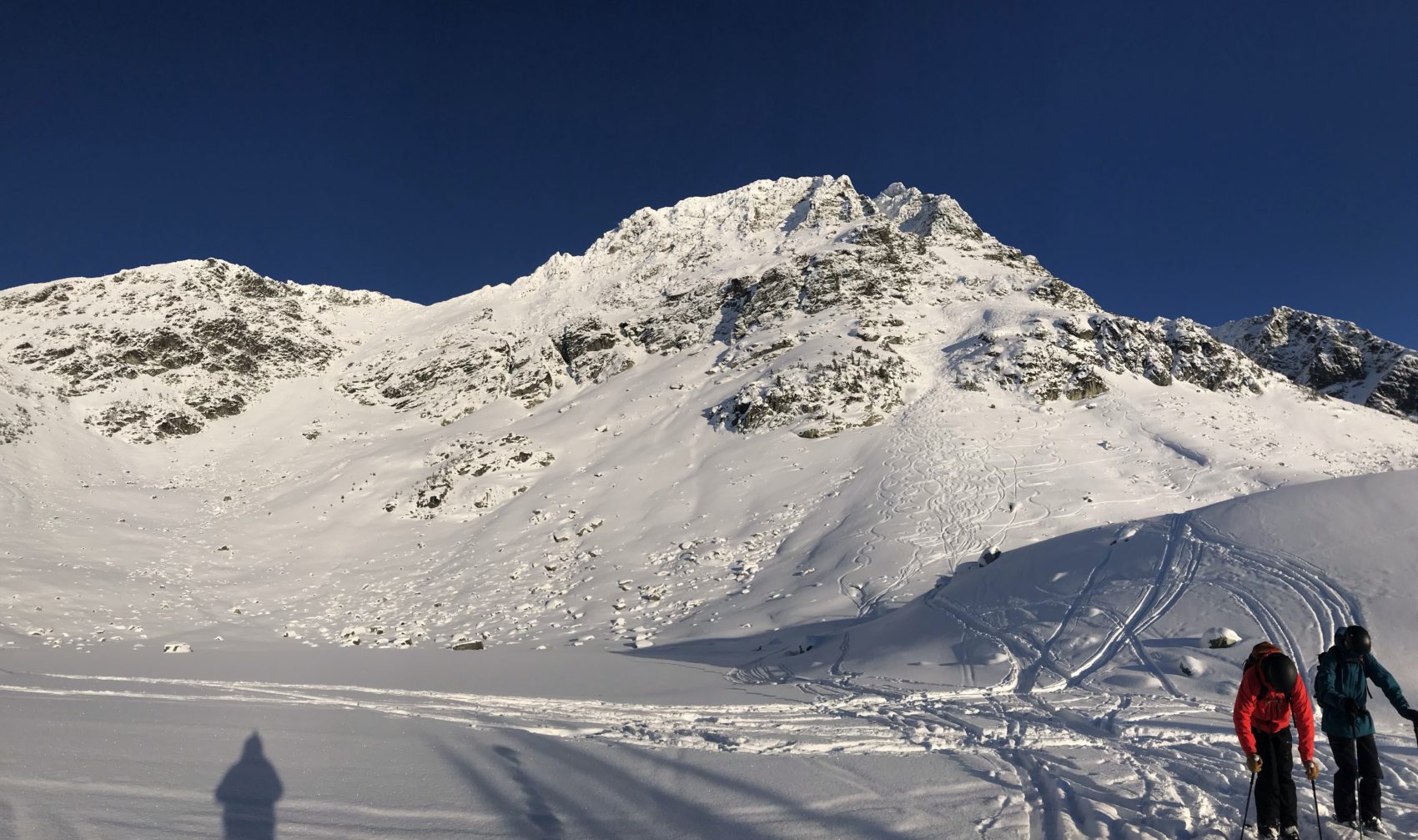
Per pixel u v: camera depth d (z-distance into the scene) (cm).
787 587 3559
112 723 855
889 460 4988
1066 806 619
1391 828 598
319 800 582
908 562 3516
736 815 582
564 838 519
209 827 502
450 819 552
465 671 1659
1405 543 1305
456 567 4656
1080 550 1841
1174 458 4828
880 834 543
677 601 3656
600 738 892
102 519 5247
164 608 3856
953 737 923
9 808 511
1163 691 1152
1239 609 1320
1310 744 566
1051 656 1400
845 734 937
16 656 2008
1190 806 630
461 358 8925
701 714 1097
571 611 3694
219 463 7006
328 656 2047
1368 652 614
